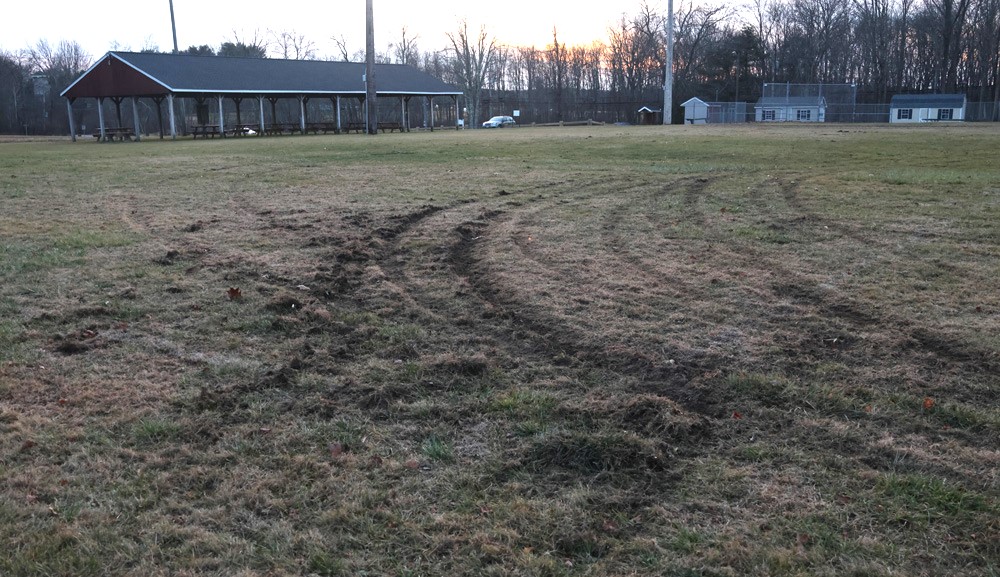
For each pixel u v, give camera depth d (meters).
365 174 13.24
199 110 41.50
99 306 5.04
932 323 4.55
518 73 88.19
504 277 5.77
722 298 5.16
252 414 3.47
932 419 3.39
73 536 2.55
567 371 3.97
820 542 2.53
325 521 2.67
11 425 3.34
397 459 3.10
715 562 2.45
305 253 6.60
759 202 9.34
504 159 16.17
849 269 5.88
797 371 3.90
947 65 63.53
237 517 2.70
